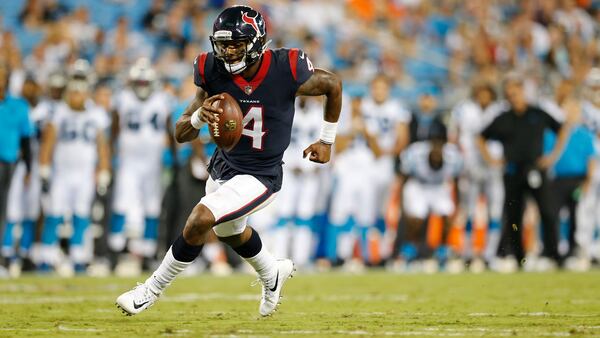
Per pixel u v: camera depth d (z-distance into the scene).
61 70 42.00
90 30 52.81
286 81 17.88
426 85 56.09
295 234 38.94
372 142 39.94
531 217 44.19
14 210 36.22
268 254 18.84
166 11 54.31
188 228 17.27
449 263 40.94
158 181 38.00
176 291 27.91
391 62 56.44
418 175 40.28
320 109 38.81
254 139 18.02
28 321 18.77
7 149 34.09
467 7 66.19
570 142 40.53
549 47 58.66
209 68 17.94
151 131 37.62
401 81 56.09
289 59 17.92
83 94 36.84
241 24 17.23
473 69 58.62
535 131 38.88
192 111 18.34
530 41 58.97
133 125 37.59
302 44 54.47
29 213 36.84
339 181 39.94
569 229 41.22
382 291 27.92
